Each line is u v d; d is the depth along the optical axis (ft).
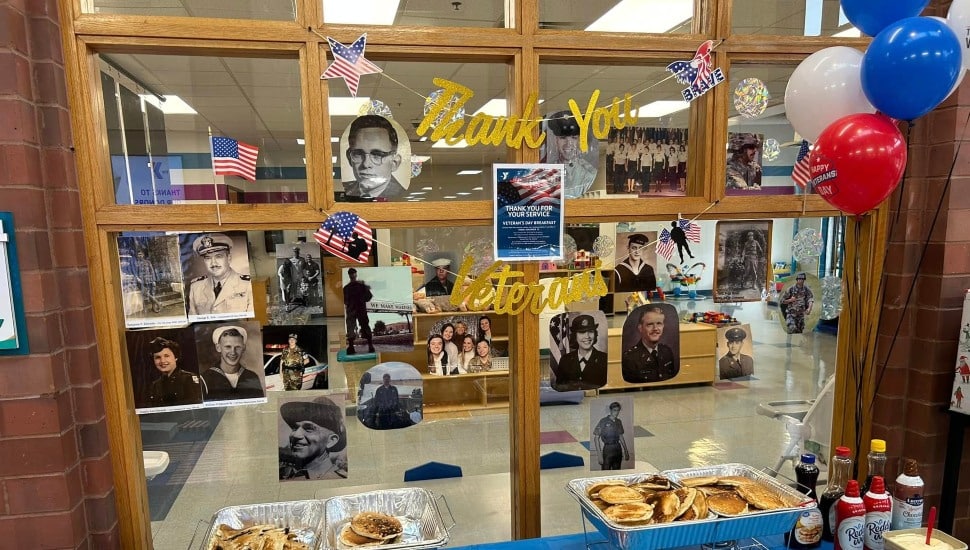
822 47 5.48
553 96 6.22
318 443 5.21
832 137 4.27
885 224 5.93
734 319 7.07
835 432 6.37
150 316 4.74
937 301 5.78
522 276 5.26
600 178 5.36
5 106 3.91
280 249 4.94
